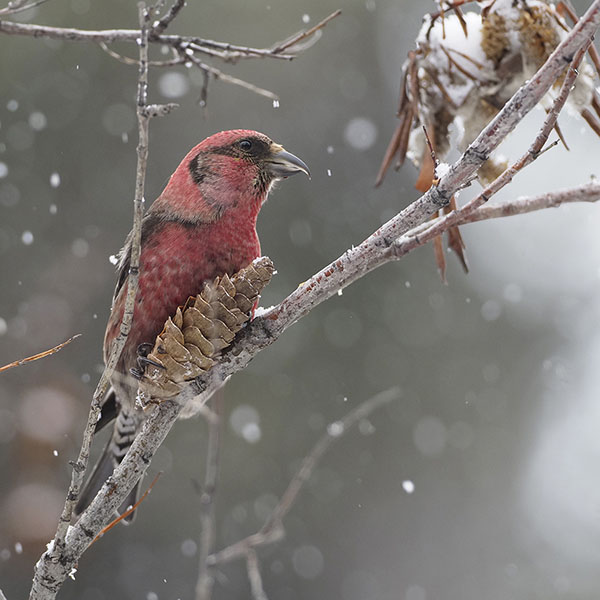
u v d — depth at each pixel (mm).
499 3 5199
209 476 6730
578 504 14086
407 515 13508
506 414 14188
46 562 4617
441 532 13625
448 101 5340
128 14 12078
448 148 5461
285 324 4965
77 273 12047
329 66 13477
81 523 4789
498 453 14039
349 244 12945
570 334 14578
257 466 12695
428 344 13797
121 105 12477
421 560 13500
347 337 13398
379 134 13445
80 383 11727
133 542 12195
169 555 12188
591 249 14766
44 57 12141
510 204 4656
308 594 12867
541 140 4324
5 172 10789
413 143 5590
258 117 13031
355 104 13500
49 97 12203
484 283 14375
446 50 5316
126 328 4340
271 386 12992
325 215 13047
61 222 12180
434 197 4496
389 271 13773
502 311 14375
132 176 12484
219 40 12602
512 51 5238
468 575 13414
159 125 12586
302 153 13188
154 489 12375
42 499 10859
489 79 5285
